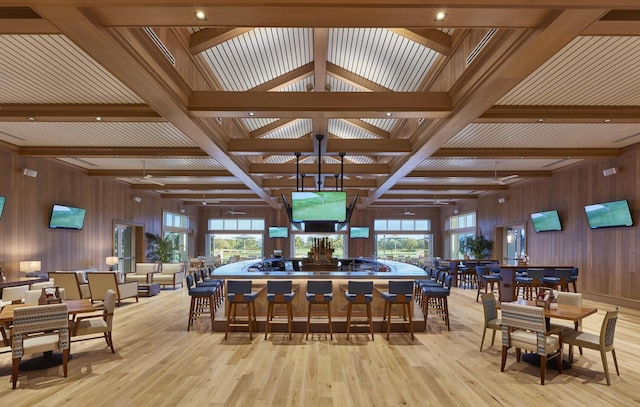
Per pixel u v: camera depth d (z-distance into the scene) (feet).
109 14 10.02
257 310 22.02
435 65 17.75
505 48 12.24
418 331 21.61
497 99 15.17
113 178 38.73
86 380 14.38
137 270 40.09
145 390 13.46
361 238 67.56
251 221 67.10
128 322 24.27
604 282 30.12
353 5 9.59
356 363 16.26
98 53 11.50
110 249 39.19
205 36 15.51
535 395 13.05
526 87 16.53
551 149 27.68
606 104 18.54
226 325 20.22
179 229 58.34
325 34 15.72
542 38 10.84
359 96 17.07
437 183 43.01
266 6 9.64
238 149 24.43
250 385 13.89
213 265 51.65
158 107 15.80
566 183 34.60
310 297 19.89
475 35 14.02
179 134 23.36
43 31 10.89
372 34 17.42
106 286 29.14
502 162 31.86
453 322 24.17
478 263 42.06
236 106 16.89
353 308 21.99
